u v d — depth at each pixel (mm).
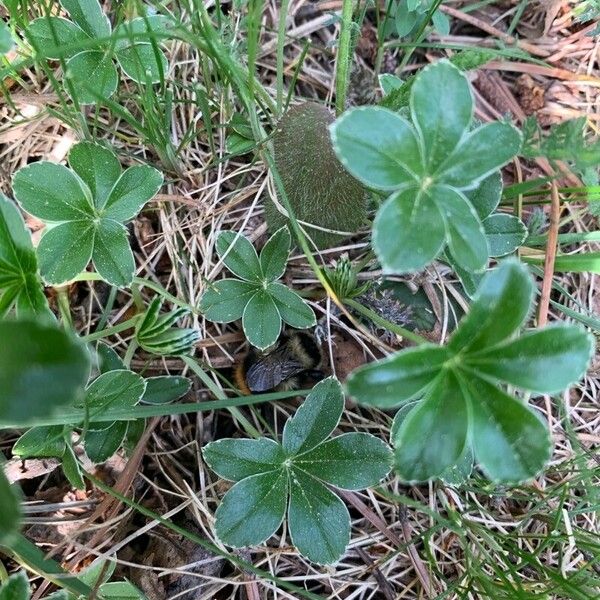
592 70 146
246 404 112
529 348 73
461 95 79
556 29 148
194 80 130
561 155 92
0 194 84
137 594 101
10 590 86
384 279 126
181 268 124
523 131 103
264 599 112
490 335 73
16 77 116
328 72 143
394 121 78
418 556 116
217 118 130
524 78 147
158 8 109
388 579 117
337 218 114
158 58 103
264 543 115
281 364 117
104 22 113
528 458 72
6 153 124
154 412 97
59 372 58
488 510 120
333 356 123
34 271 87
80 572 104
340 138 76
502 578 102
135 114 128
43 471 110
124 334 121
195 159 129
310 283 127
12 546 90
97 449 104
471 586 104
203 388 121
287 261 120
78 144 104
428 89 79
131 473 109
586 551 117
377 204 120
